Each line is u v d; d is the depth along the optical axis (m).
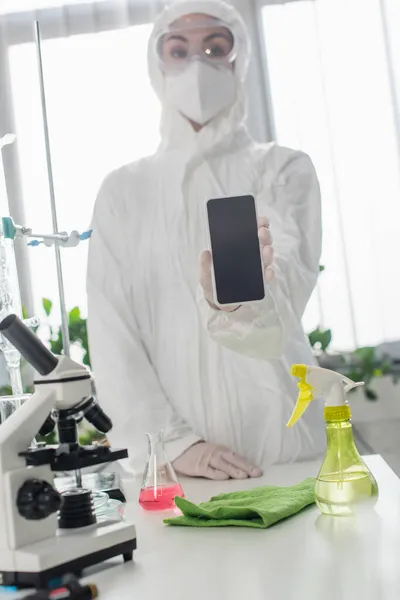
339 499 1.05
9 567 0.80
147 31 2.87
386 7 2.84
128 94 2.85
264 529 1.03
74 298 2.73
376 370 2.79
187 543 0.99
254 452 1.78
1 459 0.81
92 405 0.89
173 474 1.25
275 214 1.86
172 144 1.98
